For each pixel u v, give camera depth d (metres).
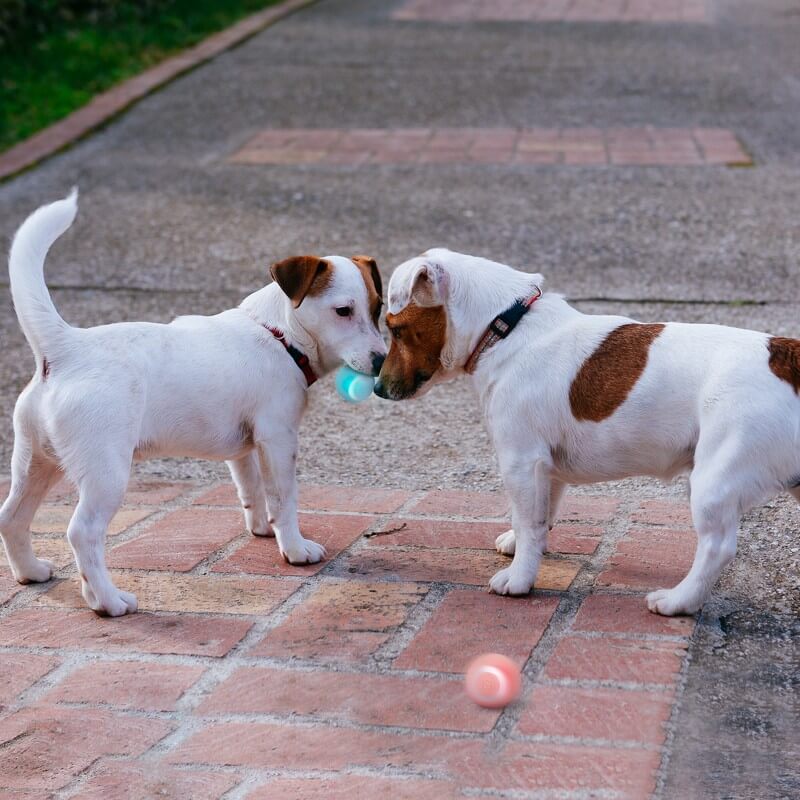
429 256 3.84
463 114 11.34
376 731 3.07
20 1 13.64
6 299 7.32
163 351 3.81
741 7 17.59
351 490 4.80
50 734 3.12
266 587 3.94
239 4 17.39
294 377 4.02
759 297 6.69
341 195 8.93
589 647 3.45
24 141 10.70
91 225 8.48
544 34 15.42
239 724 3.13
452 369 3.87
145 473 5.11
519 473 3.72
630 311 6.54
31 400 3.70
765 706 3.17
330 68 13.42
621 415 3.58
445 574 3.99
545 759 2.93
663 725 3.06
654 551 4.11
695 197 8.62
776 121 10.73
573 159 9.70
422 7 17.91
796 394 3.39
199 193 9.12
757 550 4.08
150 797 2.84
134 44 14.30
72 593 3.96
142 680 3.37
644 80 12.53
